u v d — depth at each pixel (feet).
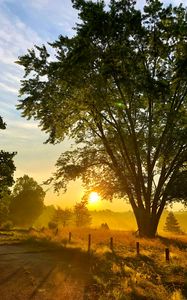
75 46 94.38
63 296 34.83
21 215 394.73
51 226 177.68
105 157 118.01
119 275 46.01
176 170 107.14
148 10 95.40
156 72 103.35
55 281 42.04
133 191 112.98
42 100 104.78
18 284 39.65
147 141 113.09
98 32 91.56
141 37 95.40
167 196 108.78
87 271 49.60
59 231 125.90
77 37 94.68
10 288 37.55
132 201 110.93
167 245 83.92
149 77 90.33
